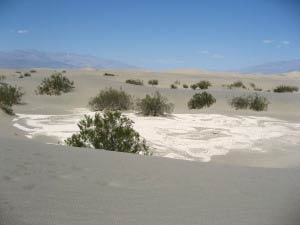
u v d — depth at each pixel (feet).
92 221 15.26
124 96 89.66
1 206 16.31
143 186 20.77
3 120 64.95
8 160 24.84
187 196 19.15
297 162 38.73
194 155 44.27
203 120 72.69
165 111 82.94
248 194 19.71
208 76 239.30
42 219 15.17
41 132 55.42
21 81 119.65
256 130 61.93
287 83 207.21
